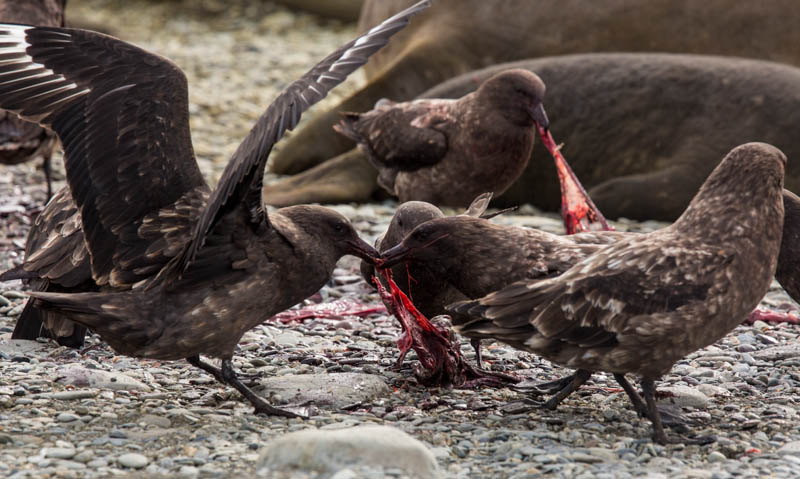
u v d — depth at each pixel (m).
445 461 8.80
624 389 9.96
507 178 16.48
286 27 40.50
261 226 9.72
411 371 11.53
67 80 9.74
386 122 17.23
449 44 24.61
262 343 12.47
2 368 11.06
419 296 11.70
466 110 16.27
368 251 10.39
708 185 9.67
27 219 18.17
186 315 9.54
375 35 8.95
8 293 13.93
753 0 24.22
